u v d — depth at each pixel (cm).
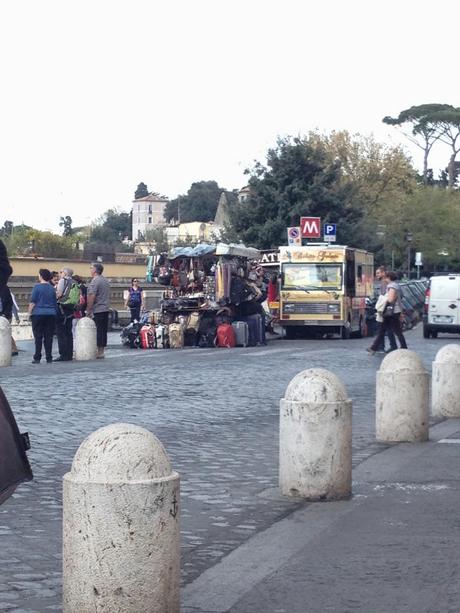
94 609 509
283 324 3825
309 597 618
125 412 1498
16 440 592
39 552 729
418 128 10925
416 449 1186
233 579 657
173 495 518
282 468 912
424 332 3928
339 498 896
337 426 893
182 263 3284
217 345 3144
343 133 7969
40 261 5400
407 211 8188
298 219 5922
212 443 1241
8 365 2344
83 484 511
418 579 652
